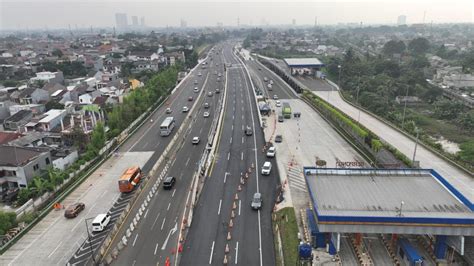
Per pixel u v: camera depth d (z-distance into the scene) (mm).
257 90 137000
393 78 155000
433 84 157125
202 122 99875
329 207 41062
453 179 59094
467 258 38781
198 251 43156
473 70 170375
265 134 87812
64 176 62625
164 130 88438
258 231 47312
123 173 67312
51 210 55094
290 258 40750
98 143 75812
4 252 44750
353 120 90125
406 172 49719
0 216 49031
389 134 85188
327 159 71188
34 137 83000
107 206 55375
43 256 43688
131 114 97688
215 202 55156
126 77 174625
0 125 97375
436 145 77188
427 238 42688
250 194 57594
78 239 47062
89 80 149500
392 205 41344
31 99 119750
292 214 49750
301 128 93000
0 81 166000
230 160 71875
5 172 66188
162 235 46719
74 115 100500
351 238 44719
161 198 56969
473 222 36750
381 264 39969
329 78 171000
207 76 174750
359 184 47000
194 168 68750
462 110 117875
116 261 41625
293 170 65750
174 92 139750
